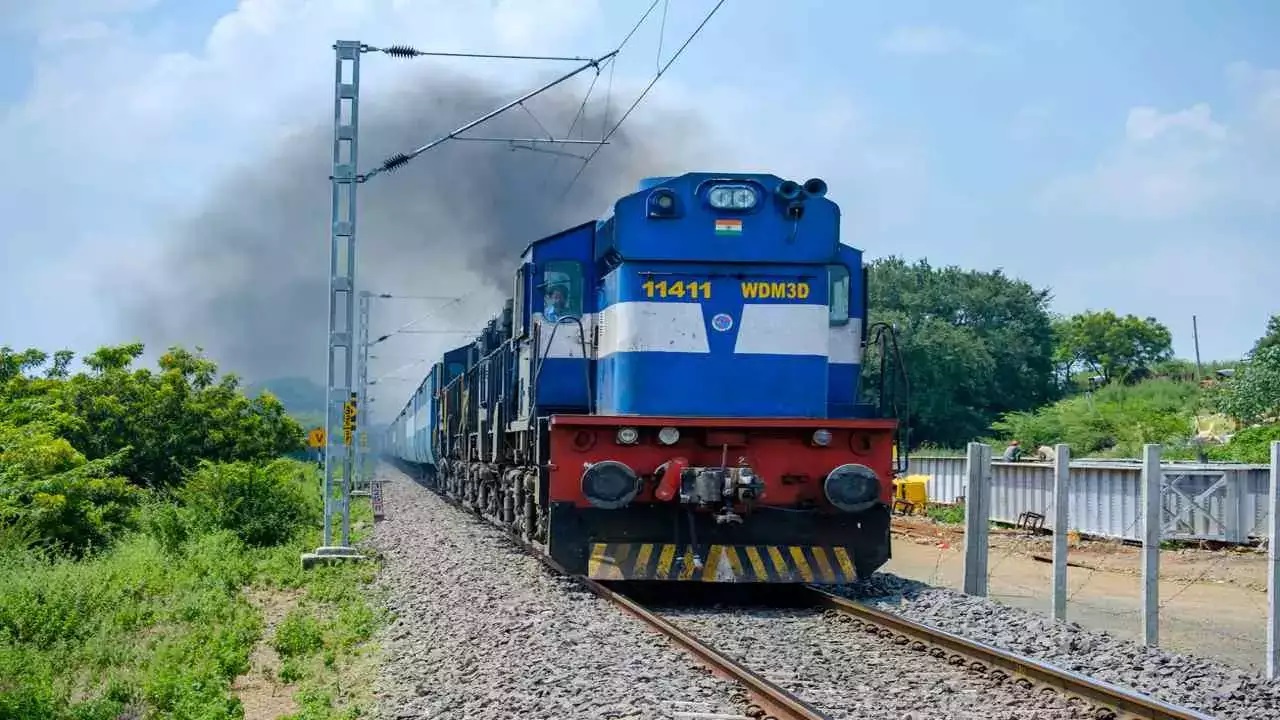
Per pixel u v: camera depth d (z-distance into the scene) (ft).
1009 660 27.66
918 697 25.80
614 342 41.16
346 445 55.36
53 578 37.93
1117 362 246.06
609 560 38.96
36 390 73.26
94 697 27.55
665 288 40.29
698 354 40.16
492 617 35.63
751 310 40.42
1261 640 39.75
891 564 63.36
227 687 28.78
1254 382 126.21
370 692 27.68
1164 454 108.68
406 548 58.03
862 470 38.75
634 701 24.73
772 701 24.17
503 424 55.21
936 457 110.63
